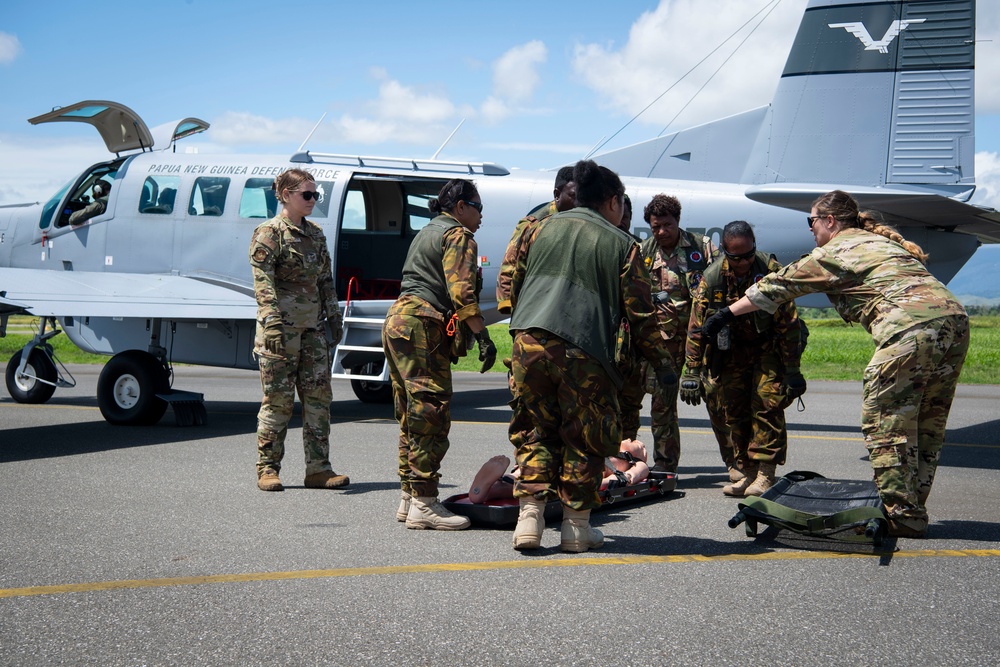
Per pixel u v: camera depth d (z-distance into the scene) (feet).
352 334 31.76
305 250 19.10
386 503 17.56
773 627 10.33
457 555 13.57
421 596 11.43
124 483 19.33
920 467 14.82
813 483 17.04
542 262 13.65
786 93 34.35
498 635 10.03
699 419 33.53
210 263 33.53
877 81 33.58
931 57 33.22
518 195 33.78
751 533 14.78
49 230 36.73
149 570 12.62
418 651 9.55
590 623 10.43
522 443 13.98
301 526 15.49
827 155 34.06
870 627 10.34
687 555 13.66
